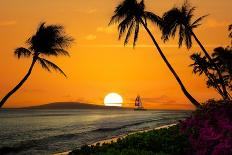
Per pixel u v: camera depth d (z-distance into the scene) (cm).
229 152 881
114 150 1109
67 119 11169
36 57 2302
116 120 9475
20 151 2847
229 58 4309
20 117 13900
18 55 2277
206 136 960
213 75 4353
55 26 2206
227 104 1187
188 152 1040
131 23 3141
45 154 2550
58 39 2211
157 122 6888
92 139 3631
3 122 9225
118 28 3136
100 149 1176
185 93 3028
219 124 1016
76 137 4053
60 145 3192
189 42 3419
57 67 2333
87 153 1153
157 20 3170
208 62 4328
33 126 7169
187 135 1160
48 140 3847
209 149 946
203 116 1130
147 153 1049
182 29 3350
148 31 3181
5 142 3828
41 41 2217
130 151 1071
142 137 1365
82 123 8125
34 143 3553
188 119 1156
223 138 940
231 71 4322
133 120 9012
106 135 4103
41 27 2219
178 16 3269
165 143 1208
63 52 2266
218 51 4353
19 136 4688
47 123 8469
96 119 10756
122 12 3102
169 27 3291
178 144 1151
